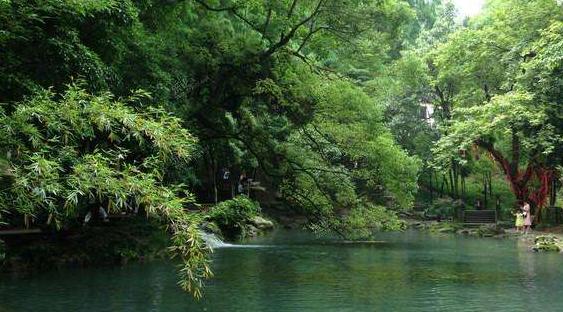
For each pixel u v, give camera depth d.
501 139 37.09
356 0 19.78
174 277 14.80
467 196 48.19
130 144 13.05
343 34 21.03
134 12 13.96
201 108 21.03
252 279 15.23
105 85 12.95
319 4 19.81
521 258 20.81
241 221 28.50
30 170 5.46
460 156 35.88
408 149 46.91
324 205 21.86
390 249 24.02
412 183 21.69
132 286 13.51
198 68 20.84
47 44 11.49
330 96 20.56
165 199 5.39
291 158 21.95
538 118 28.56
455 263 19.20
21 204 5.41
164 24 20.16
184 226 5.41
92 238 17.41
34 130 5.70
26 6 10.24
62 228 16.75
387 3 20.00
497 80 36.78
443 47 37.09
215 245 24.30
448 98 42.53
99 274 15.14
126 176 5.35
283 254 21.58
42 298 11.97
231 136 22.23
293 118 21.58
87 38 13.62
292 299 12.43
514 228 36.25
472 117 34.12
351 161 23.72
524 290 13.81
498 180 50.47
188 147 6.09
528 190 35.97
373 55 22.33
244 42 21.14
